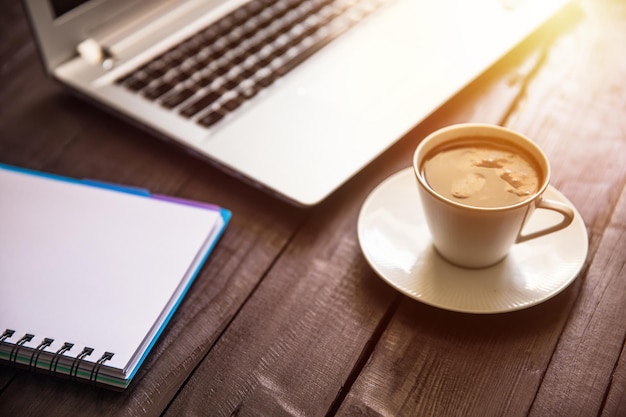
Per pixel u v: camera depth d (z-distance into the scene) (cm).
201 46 88
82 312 61
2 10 107
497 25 88
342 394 57
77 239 67
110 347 58
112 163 79
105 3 86
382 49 85
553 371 56
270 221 71
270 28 90
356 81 81
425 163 61
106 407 57
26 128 85
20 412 57
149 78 84
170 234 67
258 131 75
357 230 66
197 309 63
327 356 59
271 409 56
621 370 56
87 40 86
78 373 58
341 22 90
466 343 59
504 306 59
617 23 92
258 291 64
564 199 66
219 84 82
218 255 68
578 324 59
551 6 90
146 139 82
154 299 62
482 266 62
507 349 58
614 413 53
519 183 59
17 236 68
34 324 60
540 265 62
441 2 92
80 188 72
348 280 65
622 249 65
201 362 59
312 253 67
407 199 68
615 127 77
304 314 62
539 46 89
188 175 77
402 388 56
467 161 61
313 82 81
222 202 73
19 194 72
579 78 84
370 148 73
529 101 82
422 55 84
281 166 72
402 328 60
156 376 58
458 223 57
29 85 92
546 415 54
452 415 54
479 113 81
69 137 83
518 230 59
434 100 78
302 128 75
